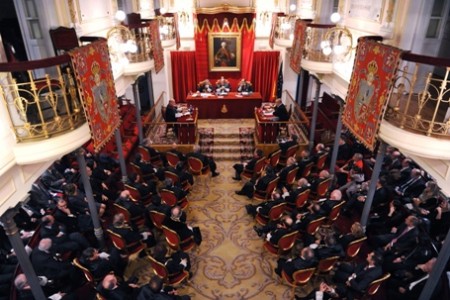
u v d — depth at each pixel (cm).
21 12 732
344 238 711
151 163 1110
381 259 622
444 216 749
